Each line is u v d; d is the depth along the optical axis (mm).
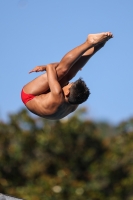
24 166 52406
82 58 25688
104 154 52719
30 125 53406
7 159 52250
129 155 52125
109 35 24297
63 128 52750
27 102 25734
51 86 24609
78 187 49062
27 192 48406
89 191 49875
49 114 25188
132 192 50750
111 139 53719
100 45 25562
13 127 53375
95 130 54094
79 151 52688
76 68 25609
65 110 25297
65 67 24797
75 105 25547
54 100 24594
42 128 53375
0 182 49281
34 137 52938
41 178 49156
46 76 25500
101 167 51656
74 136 52938
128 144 52906
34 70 24969
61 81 25578
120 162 51906
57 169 52156
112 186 51125
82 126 53250
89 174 51500
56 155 52625
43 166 52281
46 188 48438
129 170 51562
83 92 24656
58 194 48344
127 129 54344
